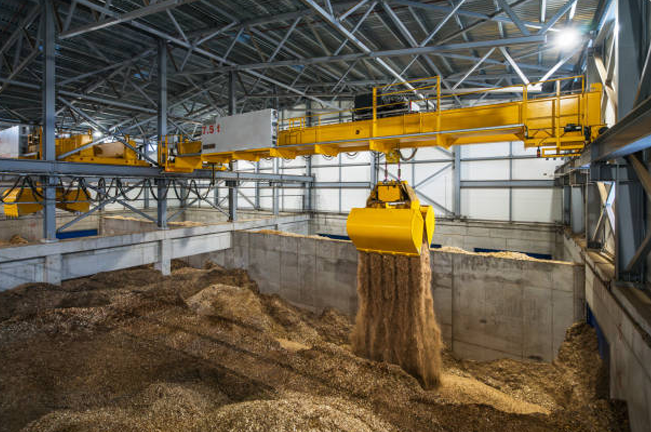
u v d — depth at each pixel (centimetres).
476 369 1146
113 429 494
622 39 655
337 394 679
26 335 845
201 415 559
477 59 1308
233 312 1216
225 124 1266
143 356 789
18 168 1067
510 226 1941
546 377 1002
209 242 1777
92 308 999
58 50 1520
